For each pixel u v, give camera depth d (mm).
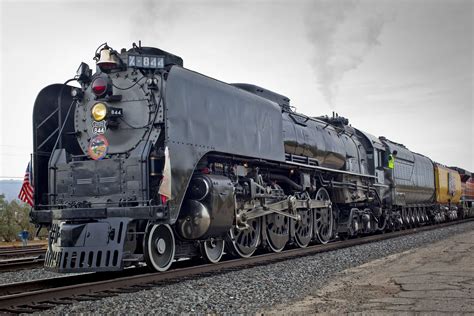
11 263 10758
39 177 9547
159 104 8484
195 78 9242
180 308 5828
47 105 9805
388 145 20828
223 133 9734
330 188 14867
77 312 5625
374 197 18547
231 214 9391
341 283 7484
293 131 12977
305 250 12086
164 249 8344
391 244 13961
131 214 7957
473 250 11062
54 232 8320
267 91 12766
